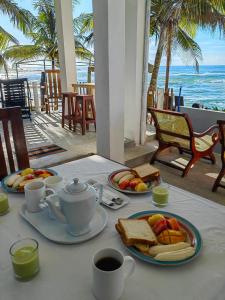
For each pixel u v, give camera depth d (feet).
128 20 10.77
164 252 2.38
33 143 12.08
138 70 11.31
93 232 2.75
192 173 10.12
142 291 2.05
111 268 2.03
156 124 10.36
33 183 3.26
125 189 3.69
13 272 2.25
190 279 2.18
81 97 13.25
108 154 9.87
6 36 24.89
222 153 8.29
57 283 2.14
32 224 2.90
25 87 16.70
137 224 2.74
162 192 3.32
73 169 4.43
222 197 8.34
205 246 2.57
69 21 14.62
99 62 9.04
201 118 12.06
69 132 14.11
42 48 29.40
